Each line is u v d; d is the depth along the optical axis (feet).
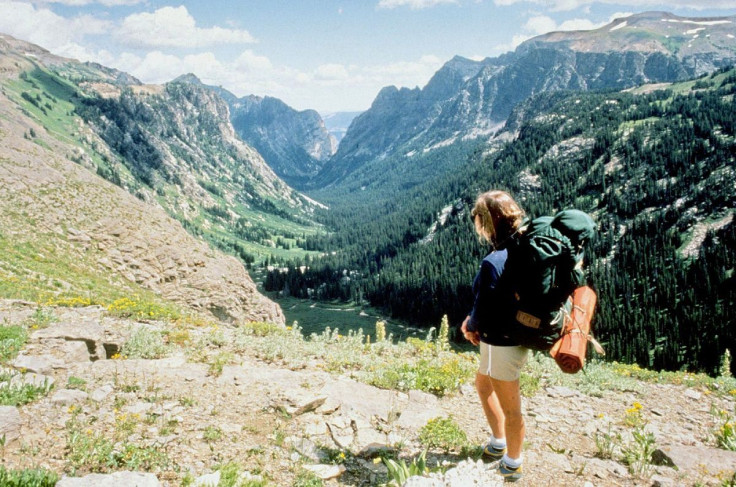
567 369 13.15
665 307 432.25
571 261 12.93
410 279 653.71
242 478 14.75
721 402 31.19
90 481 12.96
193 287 144.46
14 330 26.40
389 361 33.04
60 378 22.21
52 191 153.28
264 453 17.07
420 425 21.25
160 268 144.56
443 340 39.34
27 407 18.33
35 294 70.85
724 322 372.99
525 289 13.10
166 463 15.34
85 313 37.01
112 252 139.74
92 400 19.83
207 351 30.12
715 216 566.36
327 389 24.08
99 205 158.51
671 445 19.92
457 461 17.53
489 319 14.25
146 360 26.45
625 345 364.17
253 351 31.50
